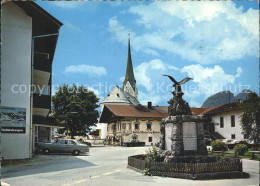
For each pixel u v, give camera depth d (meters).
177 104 14.99
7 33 19.50
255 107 31.42
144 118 53.72
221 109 46.66
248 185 10.41
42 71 23.36
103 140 62.75
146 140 53.12
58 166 16.91
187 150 14.14
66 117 48.06
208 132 47.75
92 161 20.28
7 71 19.17
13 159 18.88
